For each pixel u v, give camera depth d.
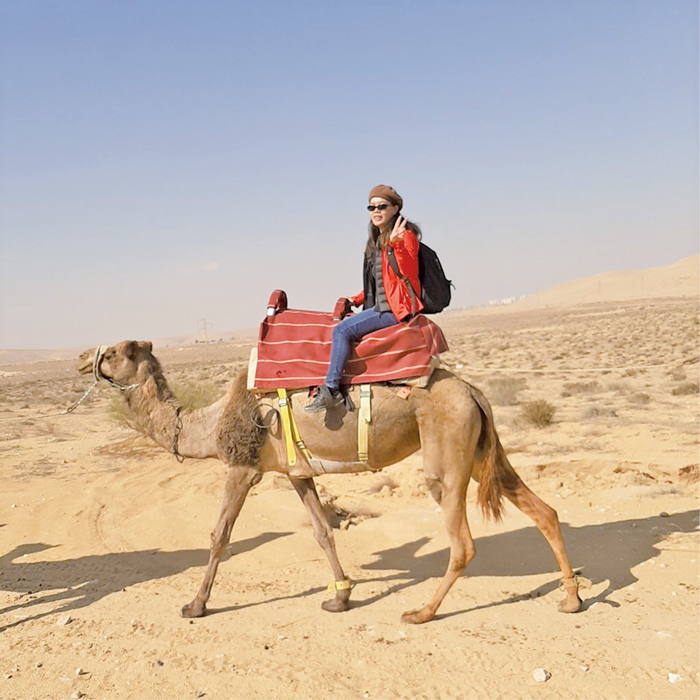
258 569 8.91
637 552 8.53
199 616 7.30
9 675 6.23
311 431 7.24
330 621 7.02
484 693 5.59
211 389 20.61
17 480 15.13
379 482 12.87
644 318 97.69
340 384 7.14
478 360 47.84
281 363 7.34
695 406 20.95
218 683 5.91
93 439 21.03
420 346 7.09
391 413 7.05
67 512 11.97
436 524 10.19
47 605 7.96
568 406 22.94
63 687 5.98
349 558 9.19
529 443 15.98
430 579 8.16
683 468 11.84
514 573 8.24
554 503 11.02
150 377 8.10
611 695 5.48
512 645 6.32
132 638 6.85
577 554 8.69
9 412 32.25
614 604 7.13
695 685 5.56
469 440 6.95
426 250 7.19
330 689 5.74
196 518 11.28
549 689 5.60
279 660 6.22
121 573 9.01
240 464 7.50
